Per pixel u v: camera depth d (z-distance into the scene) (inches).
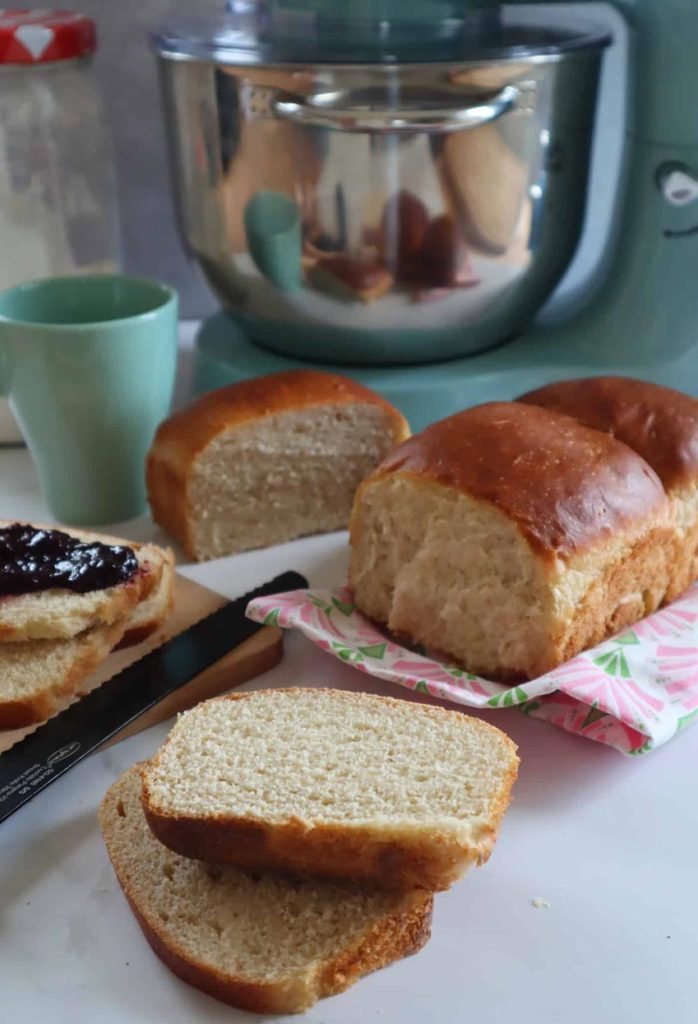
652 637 14.1
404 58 16.2
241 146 17.4
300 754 11.6
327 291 18.2
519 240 18.3
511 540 13.5
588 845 11.8
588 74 18.0
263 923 10.4
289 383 17.3
